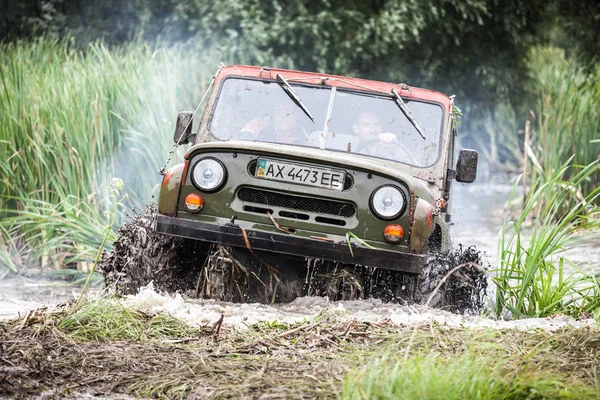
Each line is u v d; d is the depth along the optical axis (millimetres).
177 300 12102
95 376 9156
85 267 18438
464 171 14953
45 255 18484
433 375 8047
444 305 13953
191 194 13148
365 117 14984
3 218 19062
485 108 49906
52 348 9883
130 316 10953
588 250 21516
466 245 24234
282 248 12938
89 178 19000
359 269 13656
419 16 46281
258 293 13664
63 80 21391
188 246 13984
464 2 47625
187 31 47750
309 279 13648
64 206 18266
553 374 9016
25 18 48219
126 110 20172
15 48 27578
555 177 14172
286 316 12039
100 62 22844
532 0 50938
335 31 46000
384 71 48062
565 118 27875
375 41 46719
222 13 45750
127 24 49125
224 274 13273
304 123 14969
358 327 11031
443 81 49906
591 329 10992
